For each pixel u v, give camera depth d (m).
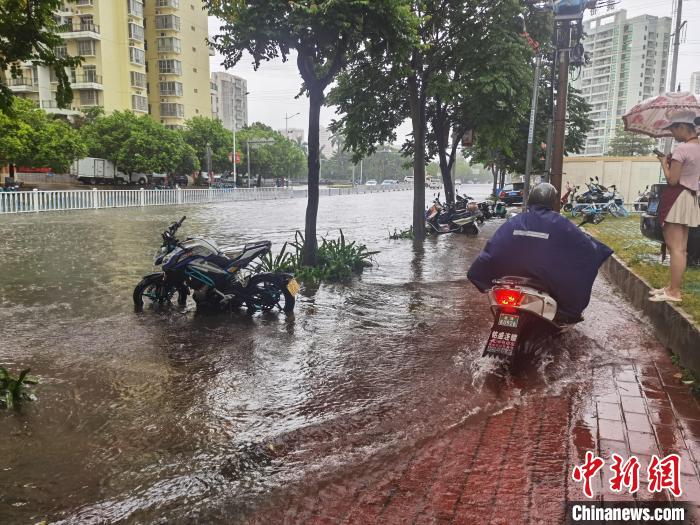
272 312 6.98
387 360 5.07
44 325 6.31
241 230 18.03
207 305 7.08
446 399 4.12
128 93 55.66
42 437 3.58
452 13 13.87
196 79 66.69
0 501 2.87
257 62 8.97
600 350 5.24
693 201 5.36
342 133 17.56
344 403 4.11
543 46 15.30
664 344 5.35
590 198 20.36
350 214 27.42
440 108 18.67
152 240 14.65
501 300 4.63
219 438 3.57
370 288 8.46
